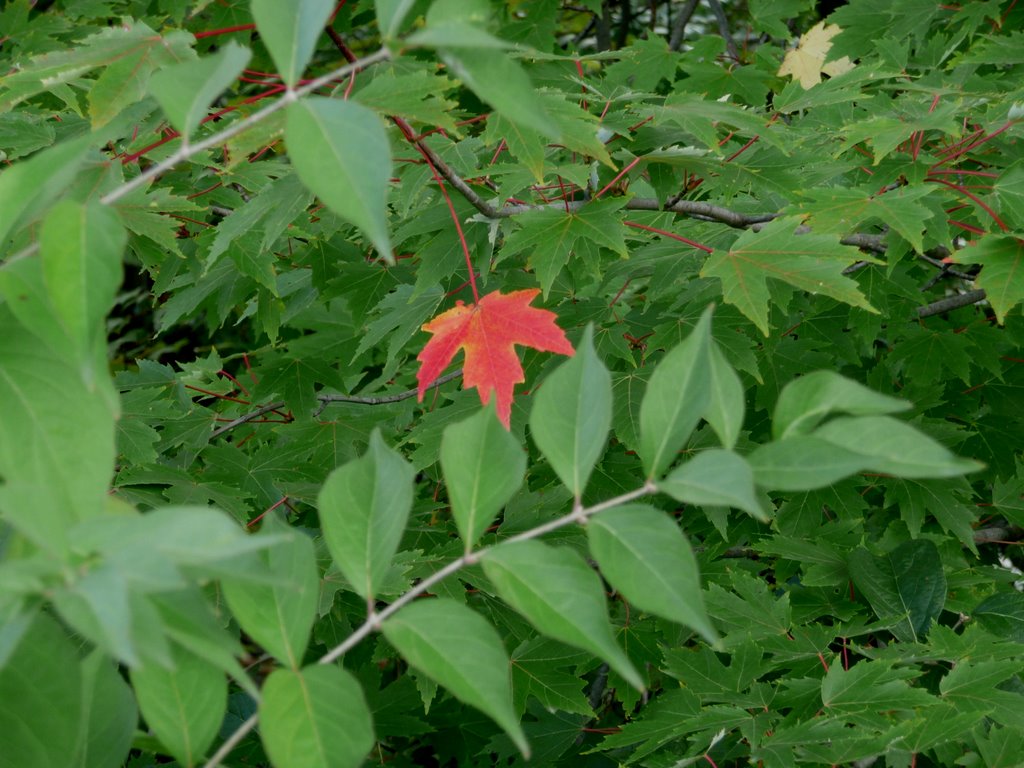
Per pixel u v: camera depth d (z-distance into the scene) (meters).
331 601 1.55
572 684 1.83
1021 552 2.66
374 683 2.28
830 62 3.20
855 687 1.24
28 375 0.82
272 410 2.46
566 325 1.97
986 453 2.49
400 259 2.37
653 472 0.83
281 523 0.85
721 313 1.91
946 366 2.54
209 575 0.78
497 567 0.83
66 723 0.79
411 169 1.65
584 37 5.07
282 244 2.43
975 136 1.94
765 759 1.15
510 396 1.19
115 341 4.83
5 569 0.74
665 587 0.81
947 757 1.21
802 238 1.47
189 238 2.21
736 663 1.40
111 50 1.14
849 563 1.55
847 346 2.35
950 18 3.15
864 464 0.81
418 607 0.84
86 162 1.18
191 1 3.25
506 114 0.81
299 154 0.80
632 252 1.96
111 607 0.72
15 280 0.80
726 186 1.86
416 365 2.77
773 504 2.20
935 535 2.03
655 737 1.34
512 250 1.56
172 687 0.82
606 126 1.70
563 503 1.96
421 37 0.80
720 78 3.05
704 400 0.83
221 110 1.20
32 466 0.81
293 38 0.82
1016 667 1.26
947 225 1.78
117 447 1.75
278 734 0.81
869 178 1.97
